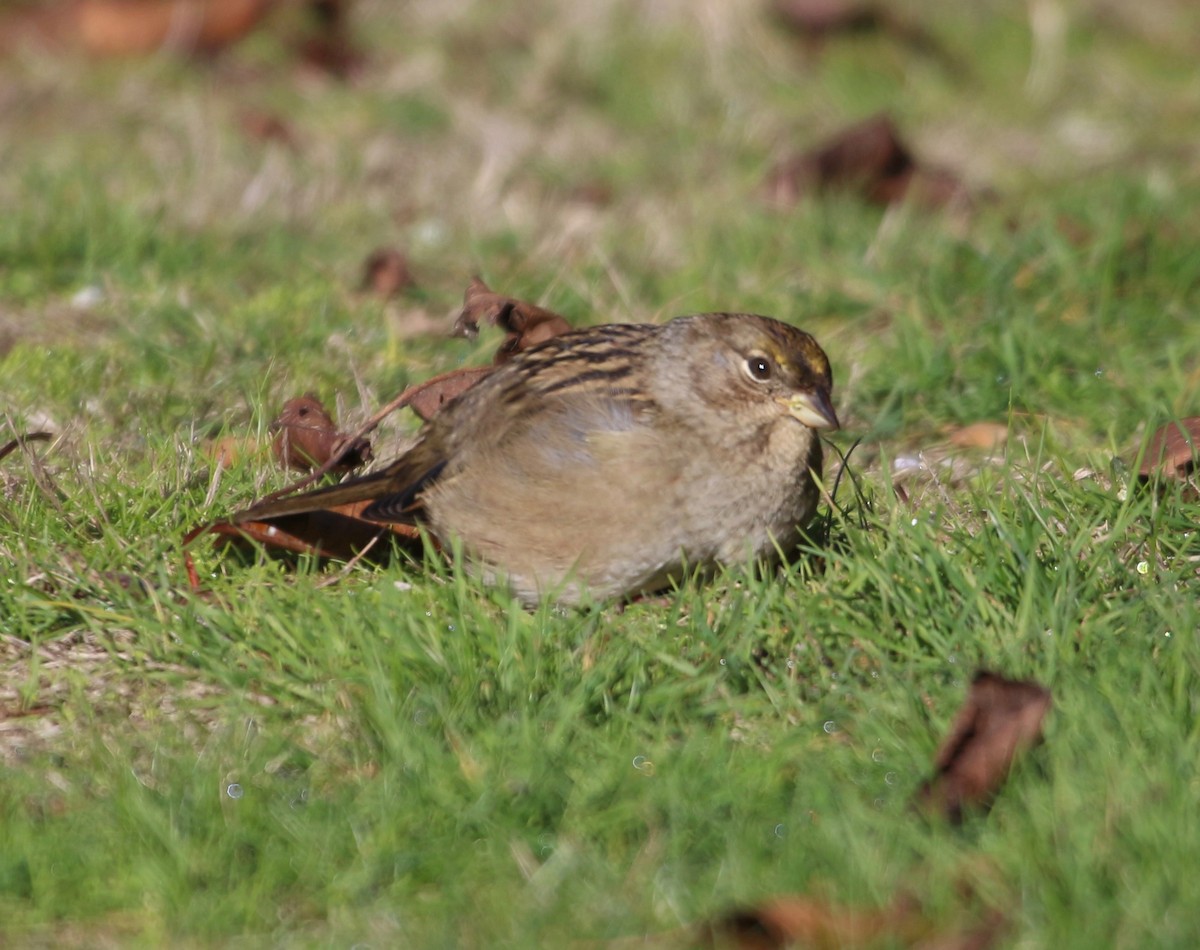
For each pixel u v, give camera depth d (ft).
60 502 31.68
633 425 28.78
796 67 69.05
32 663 26.89
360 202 52.80
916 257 46.01
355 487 30.04
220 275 46.32
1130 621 26.48
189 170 54.34
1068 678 24.45
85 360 39.73
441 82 65.10
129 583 29.22
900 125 63.41
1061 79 68.80
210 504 31.73
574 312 42.88
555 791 22.77
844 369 39.58
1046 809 21.68
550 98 65.05
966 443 36.29
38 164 54.54
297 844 21.94
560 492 28.71
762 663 26.58
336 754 24.40
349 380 38.55
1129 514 29.55
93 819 22.39
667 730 24.86
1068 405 37.14
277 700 26.04
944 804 22.35
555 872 21.26
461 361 40.14
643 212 51.78
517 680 25.32
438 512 29.76
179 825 22.25
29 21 66.59
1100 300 42.39
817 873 21.06
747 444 29.12
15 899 21.34
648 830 22.29
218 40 66.69
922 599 27.25
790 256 47.21
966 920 20.12
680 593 28.04
